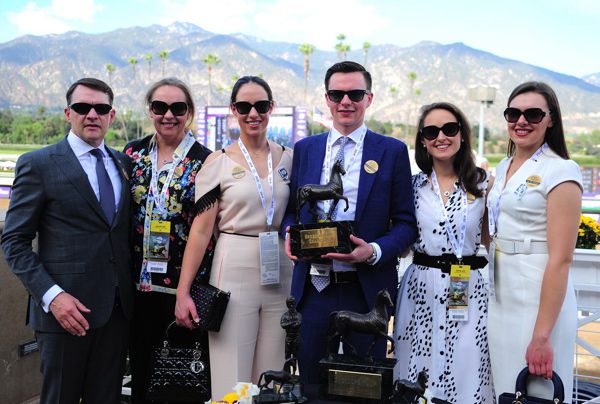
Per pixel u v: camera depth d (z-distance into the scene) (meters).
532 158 2.71
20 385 3.78
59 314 2.72
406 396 2.33
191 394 3.22
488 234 3.11
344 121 2.92
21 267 2.75
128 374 4.46
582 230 4.29
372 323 2.39
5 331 3.66
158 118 3.21
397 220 2.96
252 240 3.09
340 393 2.36
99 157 3.00
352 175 2.91
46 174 2.81
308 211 2.88
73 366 2.86
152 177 3.25
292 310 2.44
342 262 2.83
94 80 2.96
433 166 3.05
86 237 2.86
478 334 2.94
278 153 3.24
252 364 3.16
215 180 3.10
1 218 3.52
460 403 2.92
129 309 3.06
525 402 2.46
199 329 3.13
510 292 2.72
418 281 3.00
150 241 3.18
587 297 3.60
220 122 16.94
